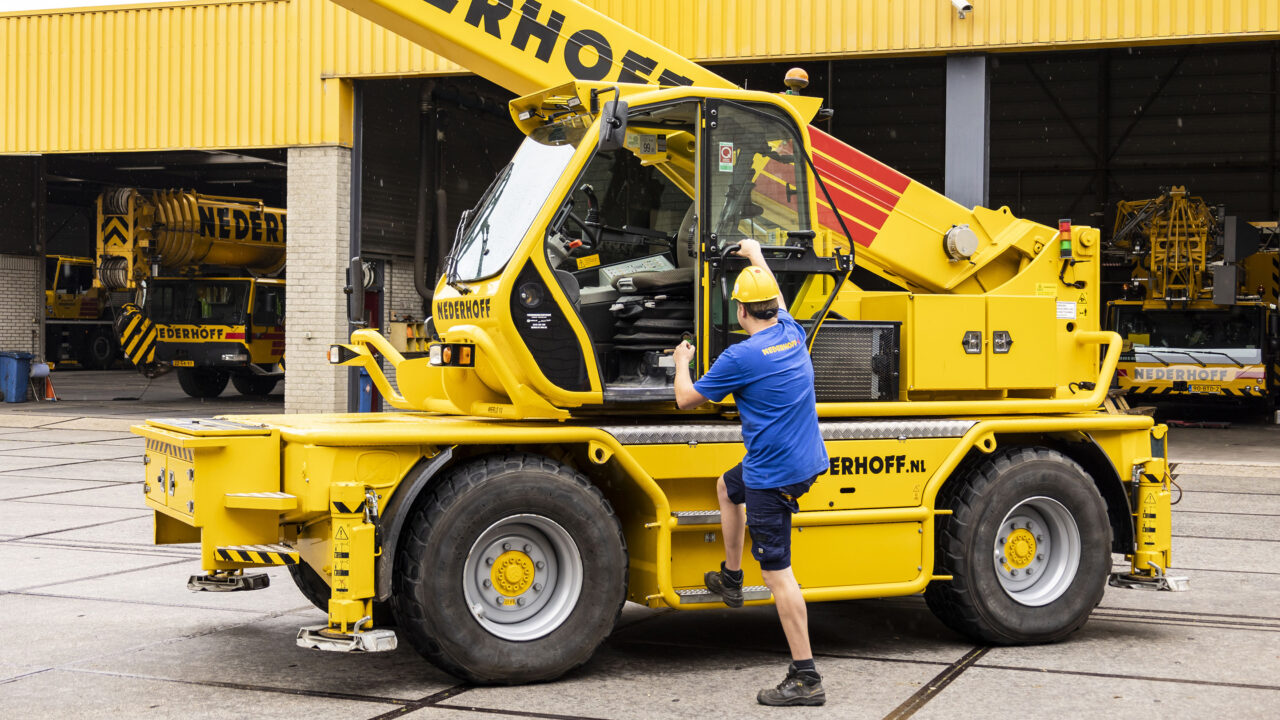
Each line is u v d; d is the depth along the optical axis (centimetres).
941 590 662
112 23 2036
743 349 532
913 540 646
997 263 757
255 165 2973
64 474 1414
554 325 586
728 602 589
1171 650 641
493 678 560
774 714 519
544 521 573
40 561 887
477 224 641
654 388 603
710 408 629
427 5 705
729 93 616
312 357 1933
